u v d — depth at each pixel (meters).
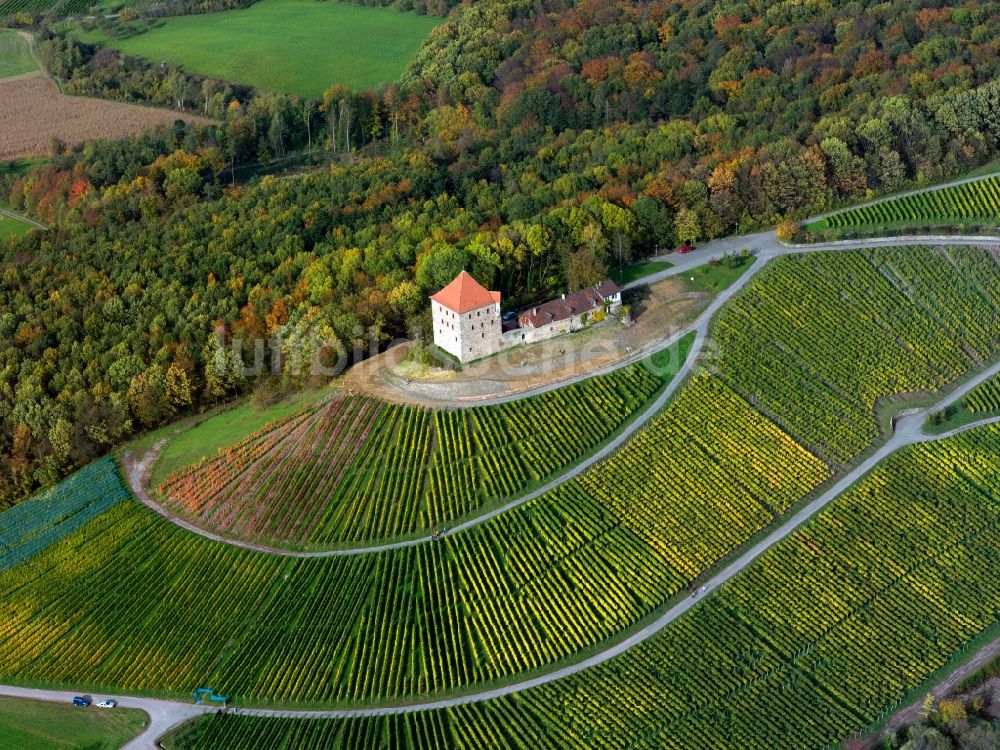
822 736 186.88
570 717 186.50
